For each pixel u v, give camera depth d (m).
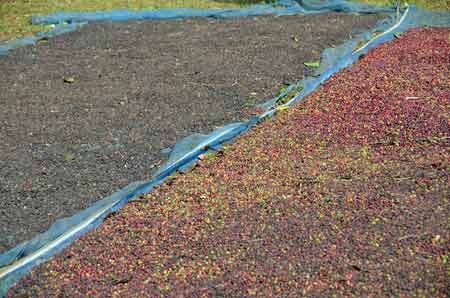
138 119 5.88
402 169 4.50
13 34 8.63
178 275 3.61
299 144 5.05
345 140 5.05
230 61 7.30
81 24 9.05
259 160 4.85
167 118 5.89
